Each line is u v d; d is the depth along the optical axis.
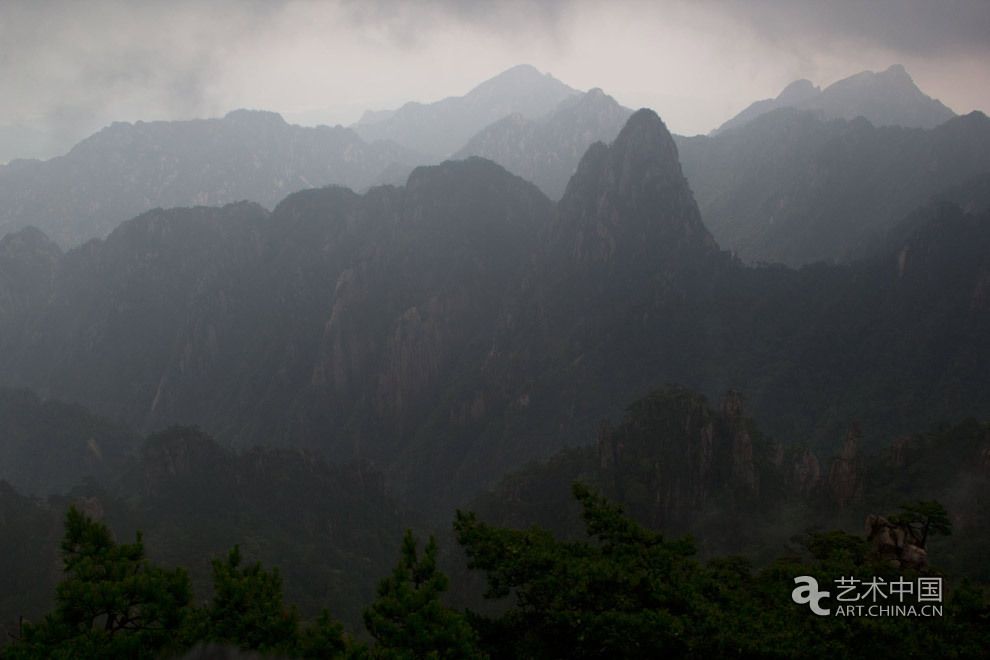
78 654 13.79
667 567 21.20
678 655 17.70
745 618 19.06
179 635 15.21
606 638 17.64
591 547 23.25
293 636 15.95
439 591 17.09
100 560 17.30
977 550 62.69
